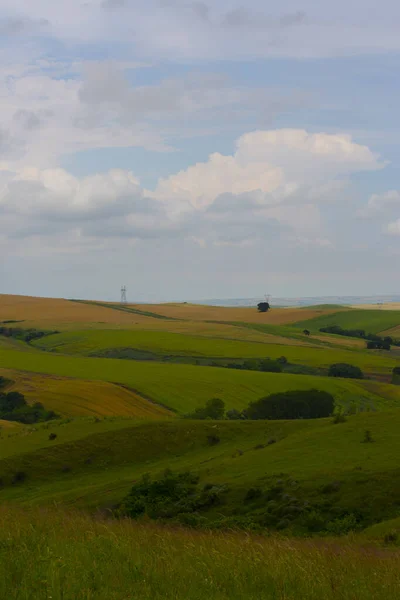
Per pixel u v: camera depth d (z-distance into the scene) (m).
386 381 142.12
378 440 43.25
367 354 171.38
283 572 13.07
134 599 11.09
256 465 42.50
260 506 34.03
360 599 12.00
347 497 33.03
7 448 58.25
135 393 117.56
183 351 170.50
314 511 31.12
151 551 14.45
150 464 54.12
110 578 12.19
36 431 64.62
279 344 182.12
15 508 22.94
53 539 15.03
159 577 12.45
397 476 34.53
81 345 181.75
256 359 159.50
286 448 45.91
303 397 104.38
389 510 31.17
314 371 149.12
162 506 35.59
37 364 142.38
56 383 120.56
